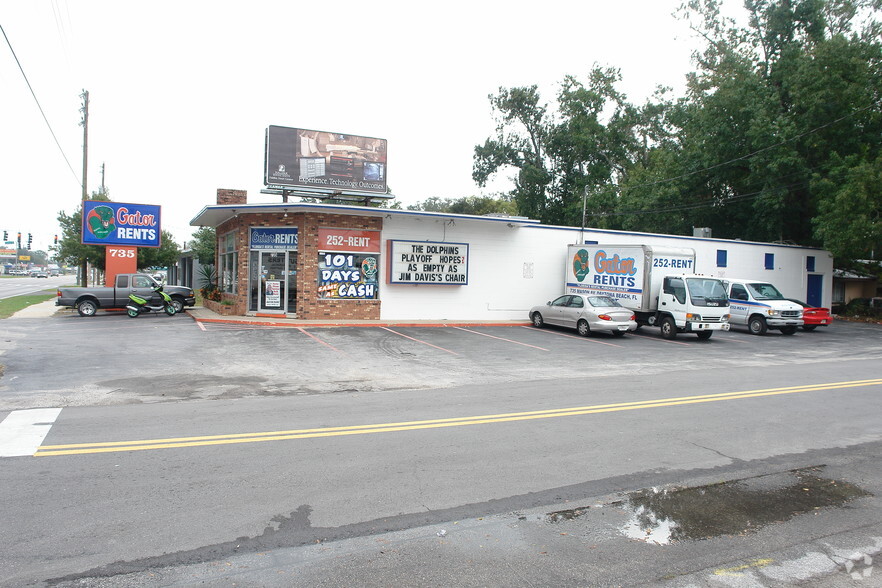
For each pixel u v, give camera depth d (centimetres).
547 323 2122
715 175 3531
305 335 1716
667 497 528
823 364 1434
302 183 2256
